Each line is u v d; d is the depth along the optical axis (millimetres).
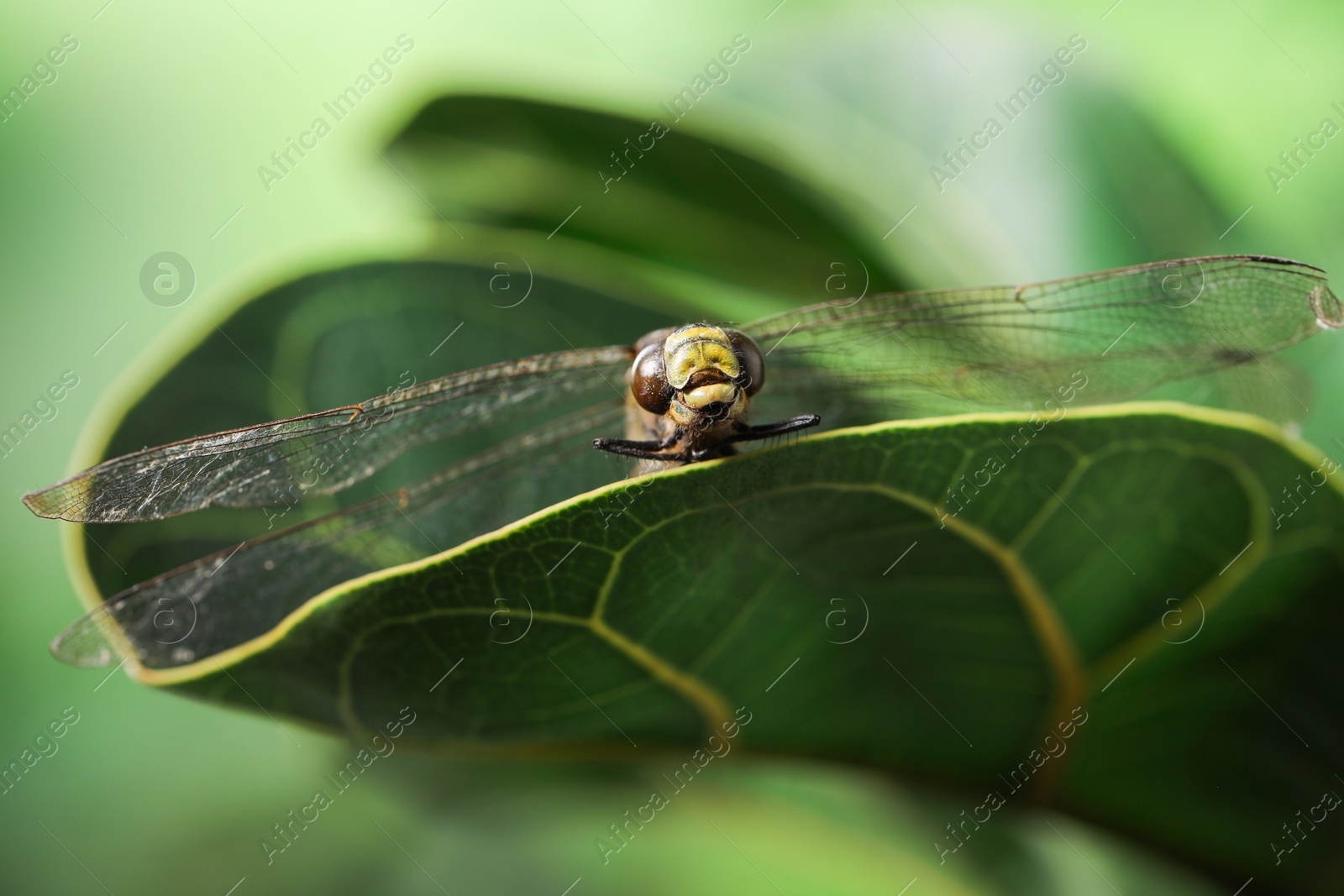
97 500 271
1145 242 295
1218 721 269
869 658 268
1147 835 272
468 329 286
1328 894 269
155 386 279
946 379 289
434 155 296
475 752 272
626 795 293
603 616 263
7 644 295
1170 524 262
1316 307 276
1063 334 285
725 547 262
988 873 287
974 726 271
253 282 282
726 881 296
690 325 281
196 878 295
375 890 297
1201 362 283
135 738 297
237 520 282
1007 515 262
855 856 293
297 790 298
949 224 298
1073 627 266
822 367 290
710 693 269
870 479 260
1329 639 265
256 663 263
